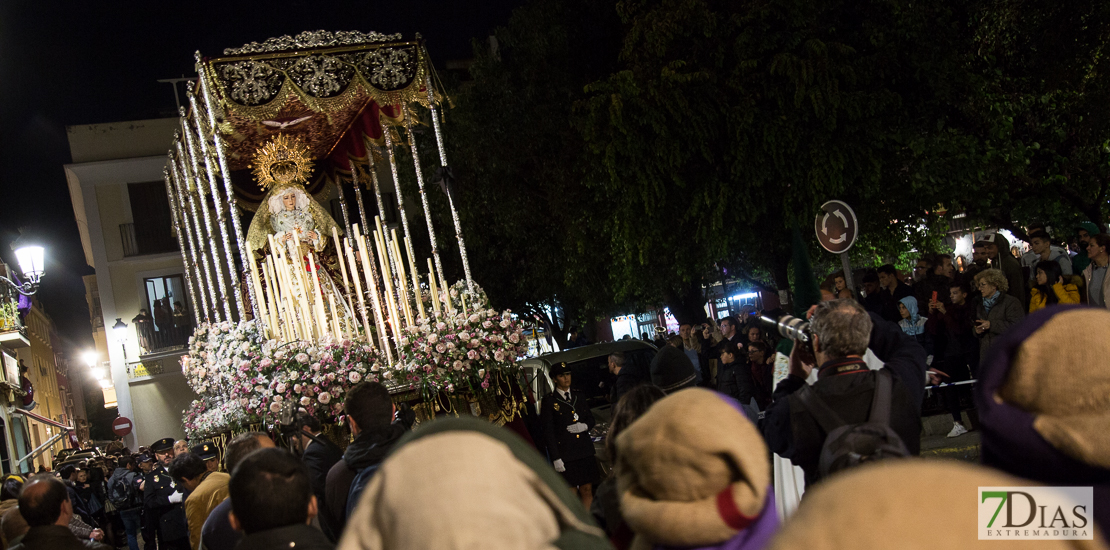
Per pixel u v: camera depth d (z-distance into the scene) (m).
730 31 13.23
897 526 0.62
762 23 12.86
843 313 3.12
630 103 13.45
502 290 22.23
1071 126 14.97
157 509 11.51
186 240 16.02
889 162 13.03
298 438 6.79
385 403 4.45
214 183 8.66
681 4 13.25
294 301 9.31
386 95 9.24
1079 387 1.65
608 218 15.66
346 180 12.72
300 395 7.41
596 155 14.85
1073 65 13.93
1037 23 13.73
